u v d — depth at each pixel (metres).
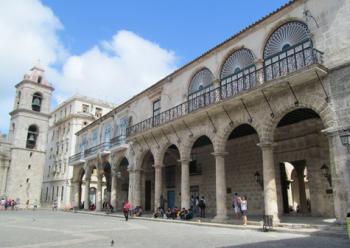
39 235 13.33
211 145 26.92
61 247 9.88
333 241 10.83
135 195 28.12
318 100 14.62
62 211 42.75
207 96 22.03
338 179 13.41
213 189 25.94
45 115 56.81
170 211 23.36
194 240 11.48
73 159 44.47
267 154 16.48
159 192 24.97
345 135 13.20
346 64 13.91
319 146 19.11
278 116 16.38
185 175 22.17
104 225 18.80
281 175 22.17
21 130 53.81
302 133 20.17
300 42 16.53
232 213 23.81
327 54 14.85
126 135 30.67
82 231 15.05
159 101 28.41
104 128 39.06
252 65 19.19
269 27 18.28
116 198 36.38
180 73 25.67
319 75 14.48
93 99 60.91
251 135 23.55
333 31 14.80
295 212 23.38
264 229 14.48
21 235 13.34
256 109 17.44
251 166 23.08
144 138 27.28
